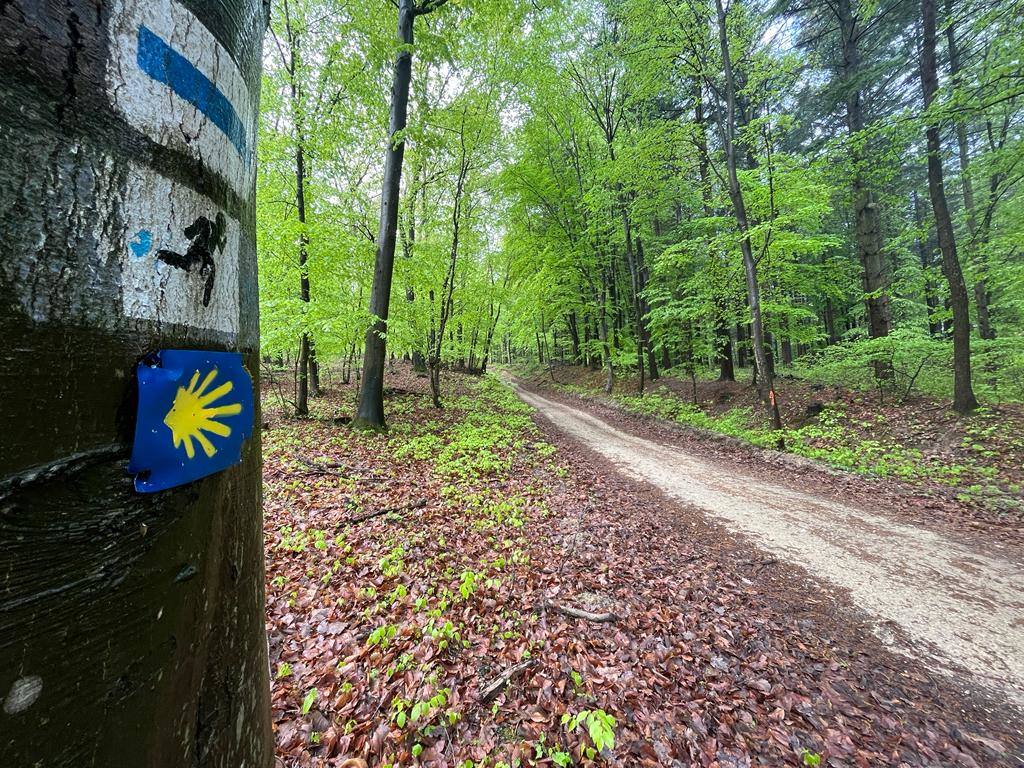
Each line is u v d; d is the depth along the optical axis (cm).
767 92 1047
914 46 1089
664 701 305
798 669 350
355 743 254
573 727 262
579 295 2178
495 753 258
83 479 52
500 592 409
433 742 261
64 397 50
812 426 1088
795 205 1103
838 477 820
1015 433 798
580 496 705
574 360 3070
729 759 267
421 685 293
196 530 70
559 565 475
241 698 81
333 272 988
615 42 1661
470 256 1585
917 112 861
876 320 1255
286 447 778
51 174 50
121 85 58
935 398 1034
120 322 57
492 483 708
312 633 336
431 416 1202
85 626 52
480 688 300
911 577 489
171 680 65
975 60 862
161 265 63
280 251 870
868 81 1060
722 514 672
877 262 1262
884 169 1071
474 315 1722
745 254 1079
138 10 60
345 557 437
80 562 52
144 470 60
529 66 1362
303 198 914
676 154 1394
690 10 1048
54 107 51
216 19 75
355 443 841
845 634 398
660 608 414
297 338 920
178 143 66
